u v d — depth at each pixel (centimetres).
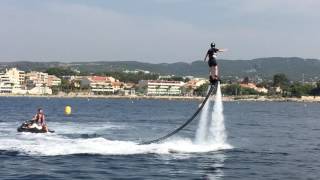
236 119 14162
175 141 5884
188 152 4984
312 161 4653
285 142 6762
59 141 5750
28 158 4391
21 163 4125
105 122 10756
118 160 4369
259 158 4794
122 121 11375
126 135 7225
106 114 15438
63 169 3878
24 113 14775
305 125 11706
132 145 5319
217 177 3688
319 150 5712
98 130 8138
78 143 5494
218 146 5581
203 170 3981
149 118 13262
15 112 15488
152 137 6906
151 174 3753
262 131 9025
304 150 5694
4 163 4112
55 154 4631
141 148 5109
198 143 5703
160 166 4116
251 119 14362
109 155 4638
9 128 7988
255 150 5528
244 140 6819
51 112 16100
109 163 4200
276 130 9444
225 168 4106
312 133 8762
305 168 4184
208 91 4622
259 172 3938
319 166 4312
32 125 7056
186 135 7188
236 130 9131
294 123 12606
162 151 4962
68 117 12769
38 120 7175
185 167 4100
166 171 3897
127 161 4328
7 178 3494
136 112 18150
